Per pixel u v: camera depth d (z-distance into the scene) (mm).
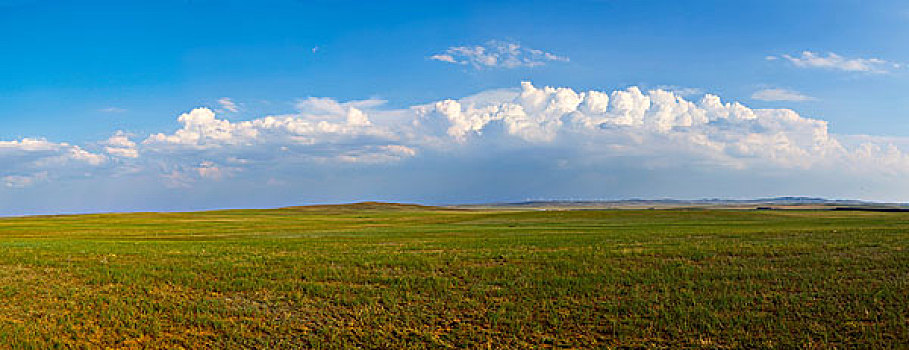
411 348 17672
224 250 37875
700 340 17891
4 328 18875
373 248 38875
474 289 24078
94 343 18000
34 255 33875
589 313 20734
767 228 58062
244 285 24906
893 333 18094
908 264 27266
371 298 22797
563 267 28875
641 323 19500
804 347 17156
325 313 21062
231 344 18016
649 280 25375
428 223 89000
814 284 23969
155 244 44000
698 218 90688
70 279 26219
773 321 19328
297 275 27266
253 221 102750
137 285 25016
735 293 22812
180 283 25453
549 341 18188
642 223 78625
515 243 41656
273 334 18938
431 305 21859
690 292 23047
